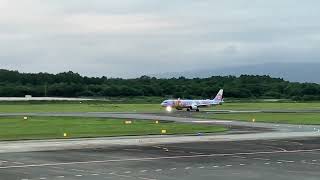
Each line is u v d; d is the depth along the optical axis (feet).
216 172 137.90
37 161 158.92
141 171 138.82
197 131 289.33
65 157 169.48
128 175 131.85
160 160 162.81
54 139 236.84
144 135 261.24
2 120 389.80
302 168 146.72
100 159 164.55
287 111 592.19
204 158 168.66
